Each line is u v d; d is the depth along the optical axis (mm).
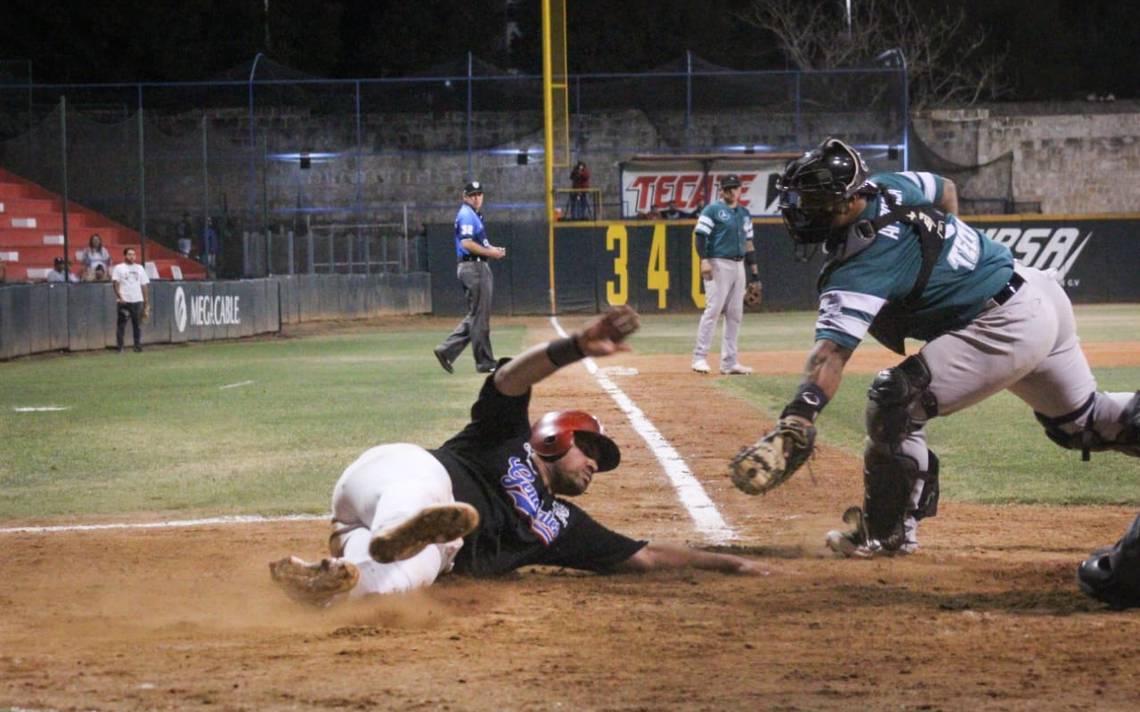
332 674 7293
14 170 61375
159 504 14477
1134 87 94750
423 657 7676
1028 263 62656
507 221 66125
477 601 9180
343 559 8516
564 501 10023
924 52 92062
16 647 8039
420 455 9180
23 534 12586
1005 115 74875
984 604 9070
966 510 13555
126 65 76438
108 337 42969
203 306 46688
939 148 75188
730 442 18828
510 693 6914
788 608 8977
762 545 11688
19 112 67750
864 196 9453
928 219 9555
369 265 61812
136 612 9117
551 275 61812
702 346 29641
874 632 8281
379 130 71688
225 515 13688
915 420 10102
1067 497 14320
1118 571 8711
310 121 71188
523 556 9797
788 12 89250
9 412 24047
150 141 63094
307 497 14812
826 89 72688
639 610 8938
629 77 70625
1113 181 74875
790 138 72188
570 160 71562
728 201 29203
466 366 34000
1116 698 6746
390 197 71125
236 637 8250
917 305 9734
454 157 70938
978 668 7371
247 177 68000
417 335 49938
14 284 38562
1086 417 10109
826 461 17094
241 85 70750
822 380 9148
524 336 46031
